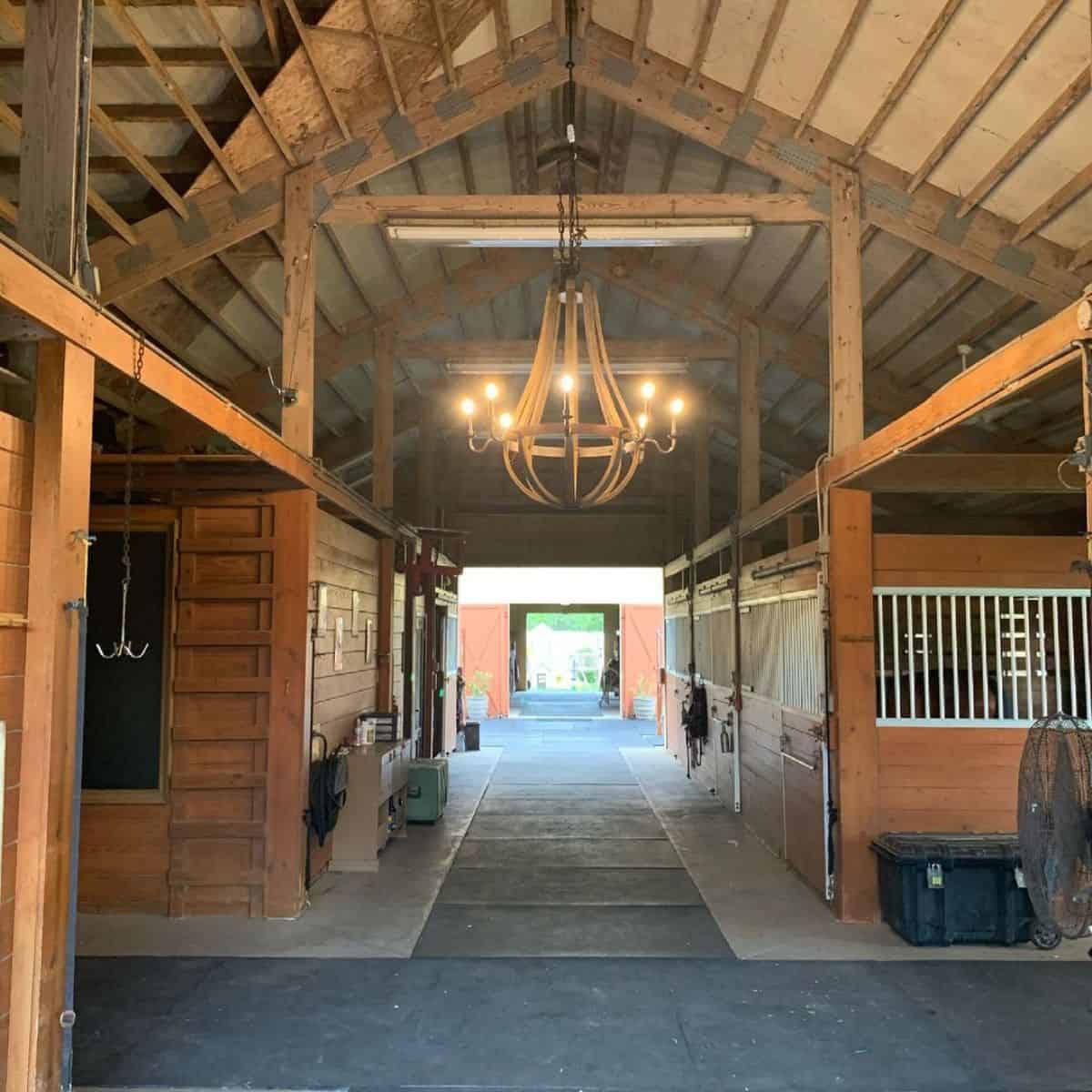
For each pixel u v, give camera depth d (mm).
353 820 5980
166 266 5203
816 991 3941
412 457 12625
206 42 4449
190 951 4402
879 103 4867
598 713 18891
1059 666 5008
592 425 4402
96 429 6637
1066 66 4051
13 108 4281
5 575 2555
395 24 4801
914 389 7887
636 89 5484
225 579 5109
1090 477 2666
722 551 9117
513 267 8203
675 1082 3154
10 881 2570
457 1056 3338
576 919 4945
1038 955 4379
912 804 4977
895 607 5129
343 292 7621
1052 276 5270
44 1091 2582
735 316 8195
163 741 5000
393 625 7809
